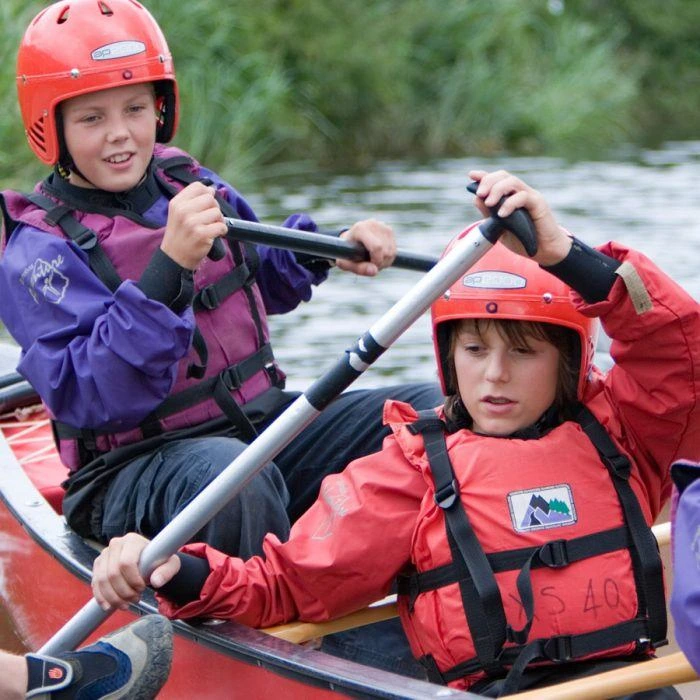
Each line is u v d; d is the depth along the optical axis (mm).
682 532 6562
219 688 8250
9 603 10953
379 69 45469
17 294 9359
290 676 7605
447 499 7520
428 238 25266
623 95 52219
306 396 7641
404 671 9359
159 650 7879
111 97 9383
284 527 9086
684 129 54375
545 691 6750
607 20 62156
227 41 39219
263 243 9250
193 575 7859
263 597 7938
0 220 19812
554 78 51500
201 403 9617
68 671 7785
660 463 7887
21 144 28391
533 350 7648
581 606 7328
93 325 8977
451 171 38500
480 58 48781
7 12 29344
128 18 9531
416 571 7777
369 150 45938
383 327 7418
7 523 10742
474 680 7461
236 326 9820
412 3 49469
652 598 7445
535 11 55750
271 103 40031
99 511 9539
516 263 7590
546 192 33031
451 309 7641
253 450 7750
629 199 31453
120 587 7844
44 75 9391
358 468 7871
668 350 7363
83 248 9305
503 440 7691
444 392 8094
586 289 7281
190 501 8688
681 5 63906
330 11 46469
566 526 7453
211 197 8656
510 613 7344
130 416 8867
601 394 7914
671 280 7359
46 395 9094
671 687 7512
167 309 8586
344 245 9875
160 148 10383
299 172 38875
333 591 7777
